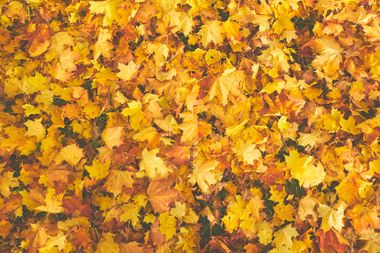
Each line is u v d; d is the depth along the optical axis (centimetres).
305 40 263
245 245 222
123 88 242
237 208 226
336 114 242
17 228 218
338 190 227
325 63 253
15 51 245
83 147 234
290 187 231
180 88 241
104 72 245
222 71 247
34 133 229
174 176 226
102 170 224
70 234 216
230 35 252
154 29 254
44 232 213
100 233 219
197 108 240
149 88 243
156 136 231
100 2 249
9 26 250
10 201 218
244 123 232
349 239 222
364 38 258
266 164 234
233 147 232
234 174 231
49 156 227
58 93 239
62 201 219
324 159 233
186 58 250
